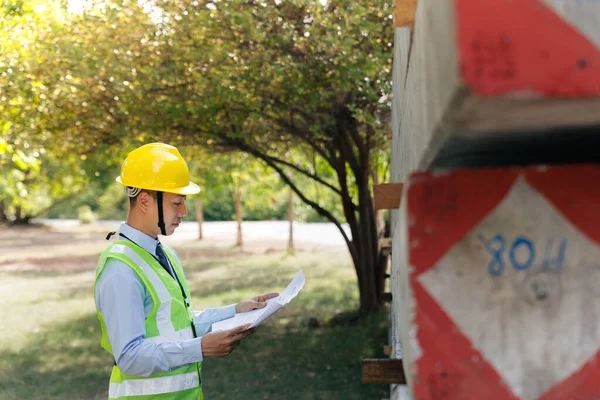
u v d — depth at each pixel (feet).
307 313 33.94
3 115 25.02
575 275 2.50
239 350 26.30
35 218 127.75
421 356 2.54
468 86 1.74
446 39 1.93
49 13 22.99
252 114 22.65
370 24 19.90
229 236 93.86
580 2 1.77
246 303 9.28
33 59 23.13
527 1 1.77
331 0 21.43
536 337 2.52
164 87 23.13
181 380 8.10
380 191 5.48
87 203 139.85
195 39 22.12
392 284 9.25
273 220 134.62
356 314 31.71
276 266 56.75
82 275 53.83
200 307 36.88
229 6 20.52
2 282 49.70
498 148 2.46
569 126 2.01
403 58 6.59
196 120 25.03
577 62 1.76
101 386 21.81
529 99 1.77
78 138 29.01
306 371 23.13
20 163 27.22
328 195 54.90
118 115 25.17
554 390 2.51
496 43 1.76
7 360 25.34
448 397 2.53
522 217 2.51
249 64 21.61
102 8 22.00
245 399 20.03
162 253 8.61
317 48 20.95
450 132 2.10
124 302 7.61
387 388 20.98
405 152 5.34
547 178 2.50
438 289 2.54
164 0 21.48
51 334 30.27
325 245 77.71
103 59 22.45
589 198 2.49
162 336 7.99
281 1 21.07
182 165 8.62
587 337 2.49
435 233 2.54
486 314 2.53
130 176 8.36
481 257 2.52
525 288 2.51
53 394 20.94
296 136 28.40
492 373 2.52
